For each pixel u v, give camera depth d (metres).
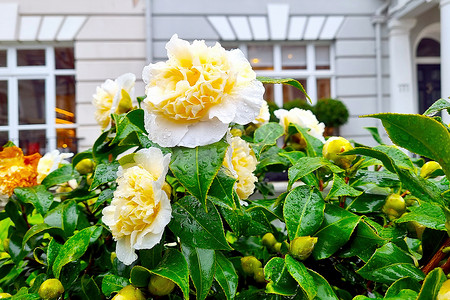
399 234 0.79
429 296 0.57
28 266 1.04
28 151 8.05
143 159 0.72
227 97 0.71
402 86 8.58
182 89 0.69
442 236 0.77
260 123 1.33
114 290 0.75
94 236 0.78
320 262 0.84
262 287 0.93
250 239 1.14
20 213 1.19
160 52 8.43
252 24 8.63
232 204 0.71
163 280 0.70
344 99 8.80
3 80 8.34
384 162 0.73
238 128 1.30
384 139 8.53
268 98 8.93
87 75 8.24
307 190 0.81
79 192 1.16
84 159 1.16
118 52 8.33
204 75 0.70
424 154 0.64
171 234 0.86
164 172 0.68
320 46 9.06
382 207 0.85
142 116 0.85
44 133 8.40
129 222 0.68
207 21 8.59
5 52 8.34
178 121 0.71
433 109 0.81
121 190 0.70
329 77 9.01
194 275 0.71
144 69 0.77
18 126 8.33
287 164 1.16
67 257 0.75
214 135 0.69
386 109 8.83
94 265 0.98
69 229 0.92
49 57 8.39
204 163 0.69
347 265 0.90
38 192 1.03
